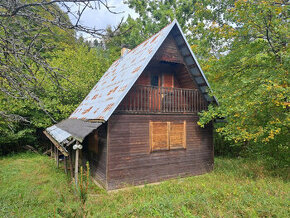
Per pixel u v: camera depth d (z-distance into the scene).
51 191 7.29
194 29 13.52
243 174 9.18
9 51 3.21
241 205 5.53
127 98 8.38
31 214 5.57
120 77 9.95
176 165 9.42
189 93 10.30
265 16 8.02
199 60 15.55
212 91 9.91
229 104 8.84
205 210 5.32
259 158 11.45
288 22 8.30
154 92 9.12
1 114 4.10
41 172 10.05
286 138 8.55
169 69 10.67
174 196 6.55
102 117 7.37
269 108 7.92
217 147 15.78
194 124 10.28
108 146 7.73
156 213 5.15
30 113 14.91
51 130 11.90
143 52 9.85
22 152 15.44
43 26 3.11
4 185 8.15
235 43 9.85
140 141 8.50
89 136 10.40
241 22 8.98
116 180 7.78
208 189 7.05
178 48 9.92
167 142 9.27
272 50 8.54
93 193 7.41
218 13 12.62
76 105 16.36
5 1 2.76
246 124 8.55
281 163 9.28
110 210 5.73
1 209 5.73
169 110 9.48
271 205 5.47
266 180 7.95
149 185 8.17
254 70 8.88
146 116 8.77
